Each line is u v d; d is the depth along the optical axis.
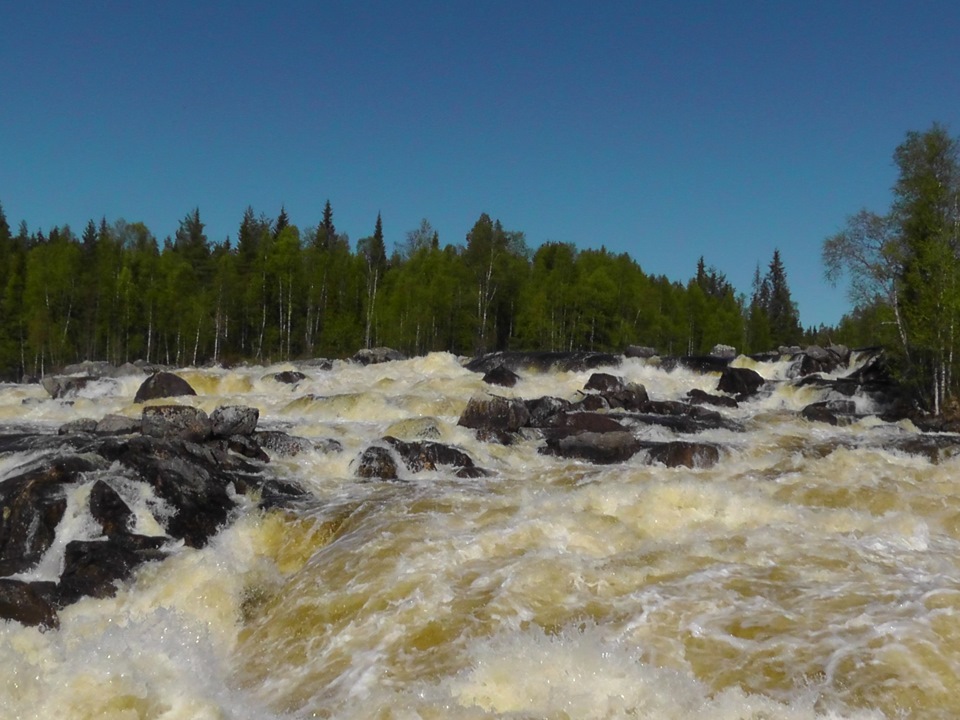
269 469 18.14
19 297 68.62
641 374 35.97
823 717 7.87
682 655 9.17
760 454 20.44
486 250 74.75
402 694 8.87
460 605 10.84
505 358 40.00
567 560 11.95
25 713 8.91
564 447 21.25
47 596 12.05
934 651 8.87
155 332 73.62
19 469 15.33
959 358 29.33
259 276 75.81
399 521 14.34
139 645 10.59
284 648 10.86
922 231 33.34
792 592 10.55
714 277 151.88
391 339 67.56
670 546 12.43
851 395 30.55
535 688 8.76
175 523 14.61
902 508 14.83
